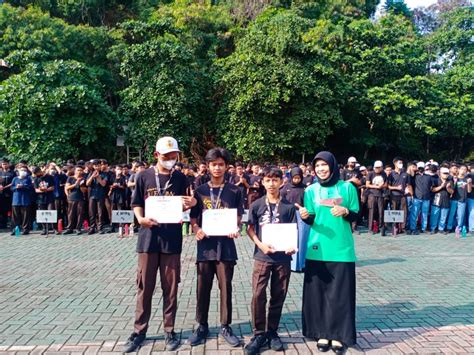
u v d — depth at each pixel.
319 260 4.24
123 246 9.52
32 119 15.48
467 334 4.58
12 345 4.27
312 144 18.88
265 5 26.81
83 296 5.91
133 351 4.12
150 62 18.12
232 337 4.30
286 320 5.04
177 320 5.02
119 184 11.40
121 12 28.22
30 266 7.64
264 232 4.21
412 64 21.59
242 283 6.60
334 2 28.55
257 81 17.30
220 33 24.69
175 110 17.44
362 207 12.06
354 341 4.08
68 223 11.64
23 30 20.58
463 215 11.66
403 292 6.18
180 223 4.34
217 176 4.45
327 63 18.48
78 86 15.48
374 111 19.98
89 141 15.95
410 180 11.69
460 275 7.15
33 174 11.58
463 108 21.19
